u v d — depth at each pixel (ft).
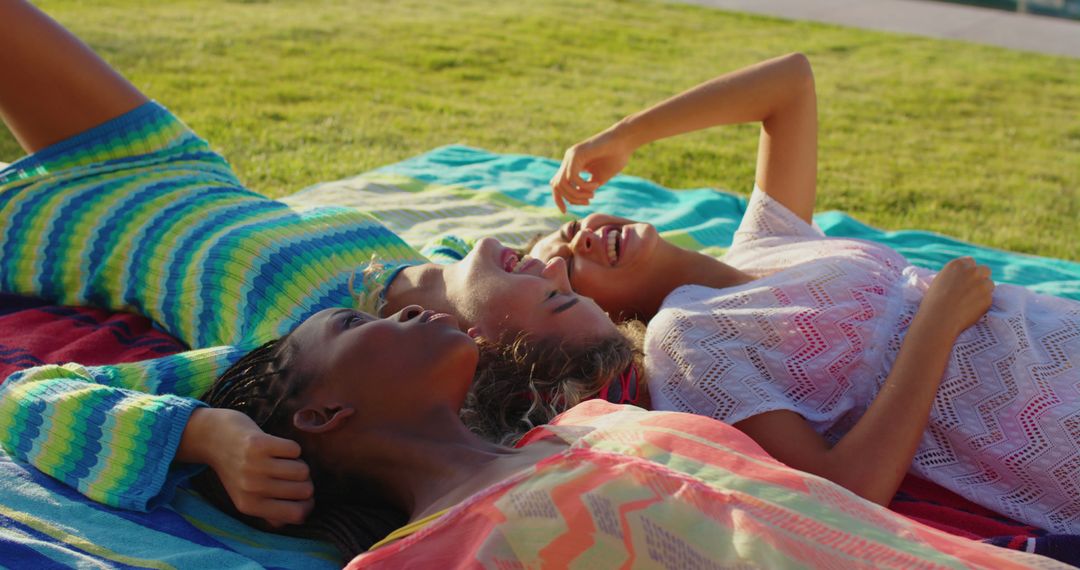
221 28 27.68
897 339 6.99
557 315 6.50
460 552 4.46
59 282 8.38
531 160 13.70
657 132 8.39
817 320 6.81
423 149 18.83
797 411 6.47
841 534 4.43
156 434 5.81
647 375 6.85
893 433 6.10
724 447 4.89
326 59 25.41
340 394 5.43
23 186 8.57
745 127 22.71
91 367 6.53
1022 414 6.50
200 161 9.07
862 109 24.84
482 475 4.97
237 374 6.25
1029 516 6.49
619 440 4.89
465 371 5.53
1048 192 19.07
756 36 33.14
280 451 5.41
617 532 4.37
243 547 5.55
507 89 24.30
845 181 19.08
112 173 8.63
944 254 11.30
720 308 6.93
